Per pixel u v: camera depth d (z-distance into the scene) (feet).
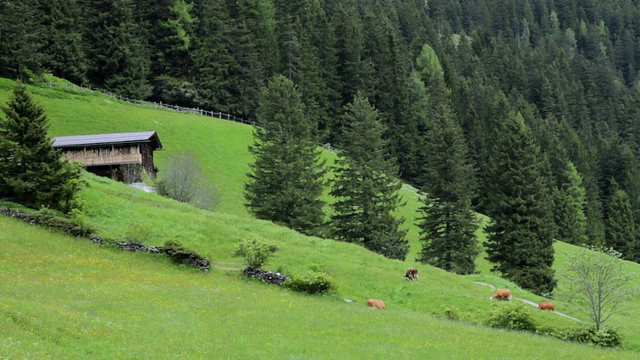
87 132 304.09
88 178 200.64
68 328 84.28
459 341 105.19
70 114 317.22
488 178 352.08
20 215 154.30
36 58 338.34
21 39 335.67
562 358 97.66
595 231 387.96
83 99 342.44
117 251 148.15
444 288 160.56
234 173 308.40
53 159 169.99
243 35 431.43
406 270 174.40
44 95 327.26
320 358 85.15
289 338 96.58
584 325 141.18
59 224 151.94
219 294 123.85
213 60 418.51
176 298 115.85
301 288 139.64
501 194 229.04
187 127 348.59
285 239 184.75
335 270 159.74
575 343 119.03
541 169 407.44
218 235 173.68
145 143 250.37
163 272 139.03
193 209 195.93
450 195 231.09
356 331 105.81
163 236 165.48
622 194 402.52
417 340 102.63
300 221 217.77
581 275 140.15
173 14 417.08
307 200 225.56
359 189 224.53
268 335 97.09
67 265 129.39
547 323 135.44
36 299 100.01
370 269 166.09
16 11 338.13
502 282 184.75
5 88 314.55
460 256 222.07
